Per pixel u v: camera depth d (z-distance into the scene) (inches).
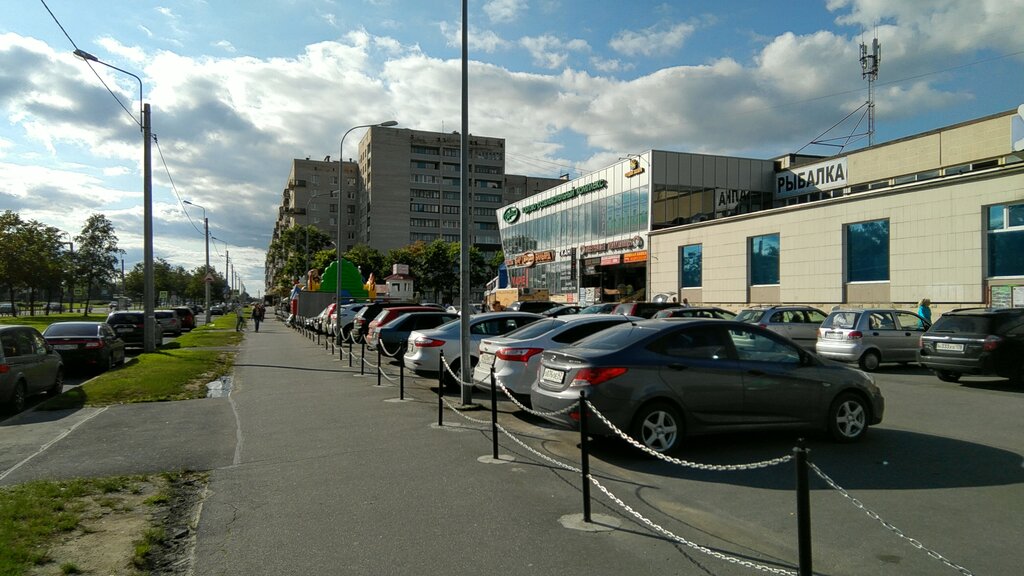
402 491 238.2
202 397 498.0
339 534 194.4
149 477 264.5
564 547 181.2
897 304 909.8
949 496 224.4
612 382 272.8
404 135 4411.9
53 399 482.3
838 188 1389.0
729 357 292.0
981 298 806.5
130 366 694.5
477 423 373.4
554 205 1980.8
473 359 514.3
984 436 319.0
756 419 288.5
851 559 171.3
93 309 3690.9
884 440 311.0
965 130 1106.1
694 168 1510.8
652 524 184.7
